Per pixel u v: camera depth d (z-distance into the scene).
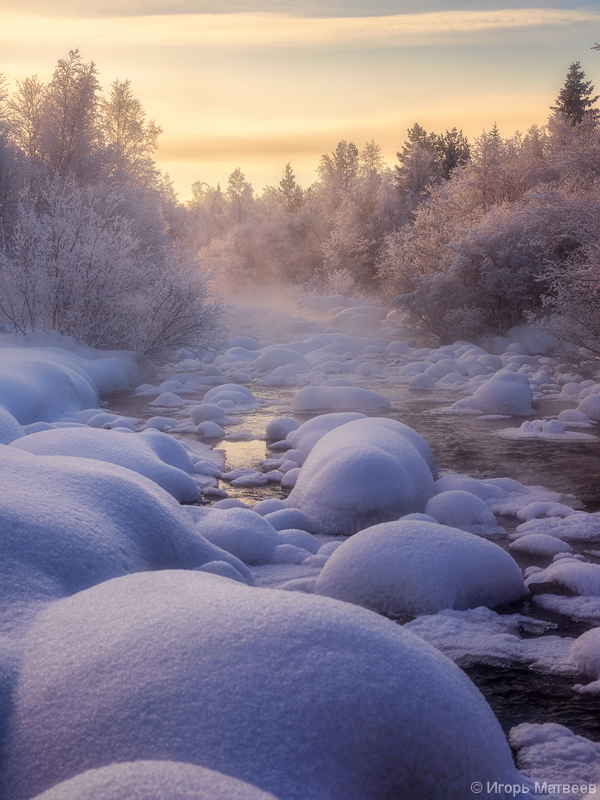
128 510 3.30
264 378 14.33
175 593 2.22
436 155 40.91
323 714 1.78
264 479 6.54
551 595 3.84
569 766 2.26
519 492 6.07
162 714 1.73
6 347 11.80
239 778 1.62
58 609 2.27
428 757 1.81
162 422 9.18
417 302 20.00
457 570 3.67
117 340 14.61
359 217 36.44
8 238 16.81
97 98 20.17
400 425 6.63
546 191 12.89
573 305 12.30
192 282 14.53
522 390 10.25
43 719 1.79
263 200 63.75
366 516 4.99
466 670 2.96
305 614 2.03
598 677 2.86
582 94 36.81
